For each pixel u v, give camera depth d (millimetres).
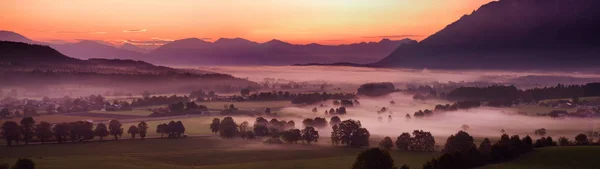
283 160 146125
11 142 170125
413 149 158875
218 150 163750
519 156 123438
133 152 158375
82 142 173125
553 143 141000
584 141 152500
